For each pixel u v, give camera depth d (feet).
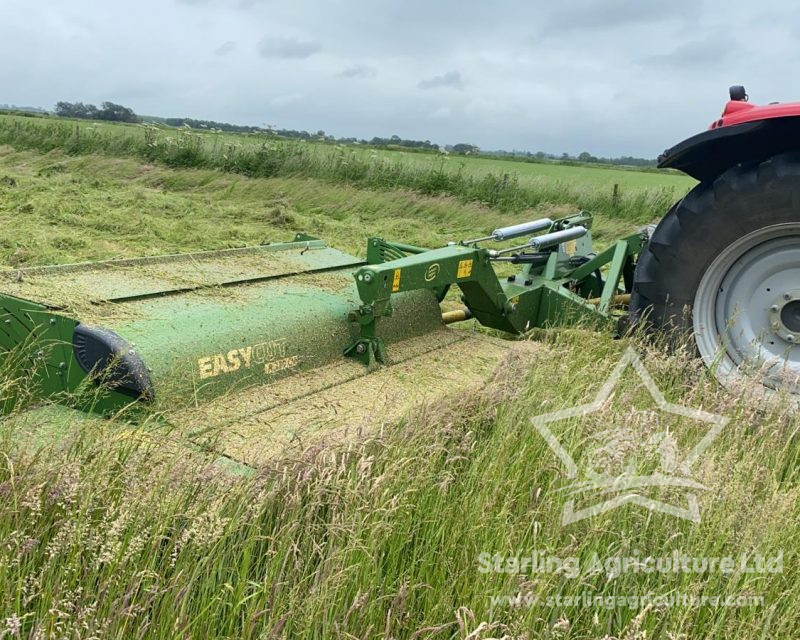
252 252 14.33
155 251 23.45
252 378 10.15
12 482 6.34
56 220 27.30
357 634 6.25
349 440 7.95
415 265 11.76
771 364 10.50
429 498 7.62
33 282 10.58
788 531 7.41
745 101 12.24
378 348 11.68
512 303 14.15
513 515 7.64
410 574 6.83
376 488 6.98
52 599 5.66
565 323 14.20
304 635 5.99
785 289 11.00
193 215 33.09
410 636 5.99
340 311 11.89
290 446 8.02
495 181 46.34
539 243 14.48
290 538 6.56
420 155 56.24
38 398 9.59
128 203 33.81
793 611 6.75
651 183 59.41
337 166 49.90
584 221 18.39
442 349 13.00
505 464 8.17
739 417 9.50
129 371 8.73
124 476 6.93
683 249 11.33
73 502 6.45
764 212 10.65
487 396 9.94
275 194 46.37
